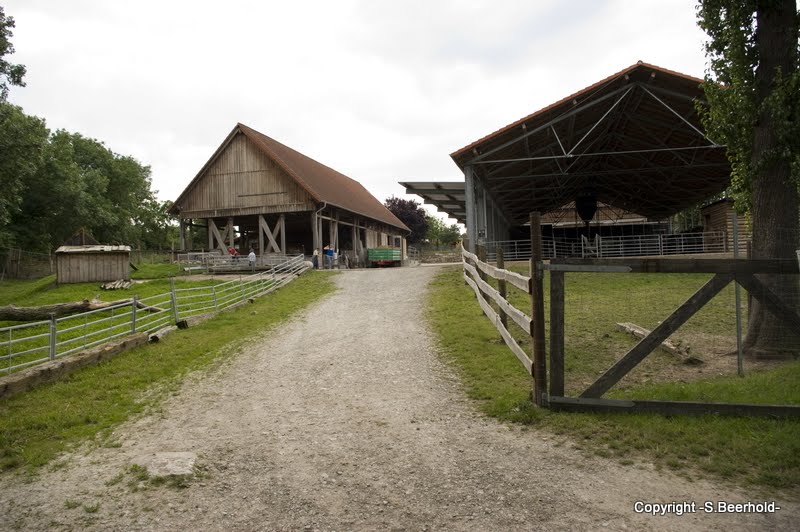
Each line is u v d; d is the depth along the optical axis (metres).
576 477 4.40
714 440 4.82
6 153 21.00
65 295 20.41
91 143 59.84
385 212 51.78
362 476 4.70
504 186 32.03
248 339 11.85
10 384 7.73
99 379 8.68
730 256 23.86
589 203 38.09
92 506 4.35
